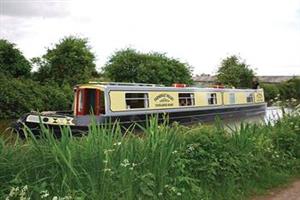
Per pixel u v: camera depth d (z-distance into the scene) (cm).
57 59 3519
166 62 4044
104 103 1739
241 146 749
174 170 602
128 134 619
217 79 5312
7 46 3158
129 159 565
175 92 2106
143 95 1908
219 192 638
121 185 524
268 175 737
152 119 662
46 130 539
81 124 1523
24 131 548
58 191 481
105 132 581
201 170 641
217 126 774
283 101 1243
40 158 504
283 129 933
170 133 645
